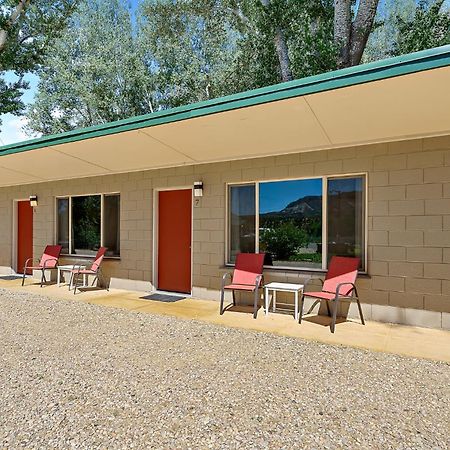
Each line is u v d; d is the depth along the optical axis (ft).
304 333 15.99
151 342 14.84
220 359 12.96
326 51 33.17
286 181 20.98
